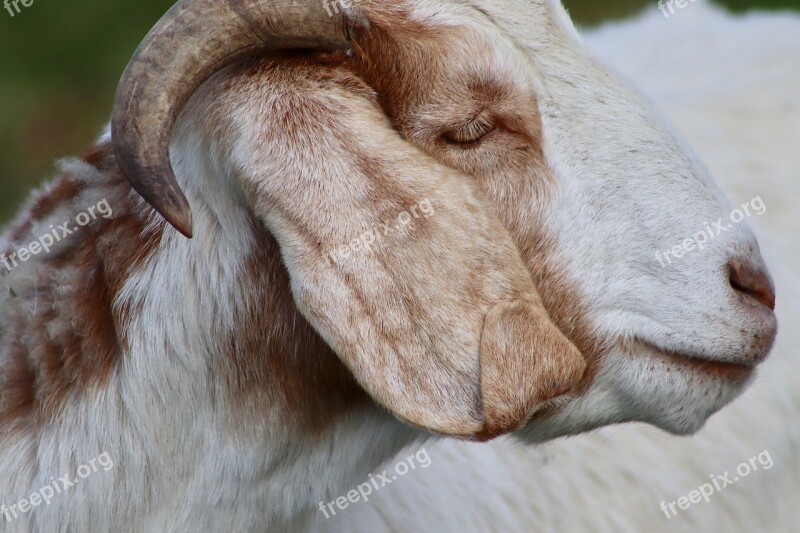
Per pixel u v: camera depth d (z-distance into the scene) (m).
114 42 32.84
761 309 11.40
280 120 10.30
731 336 11.16
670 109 18.84
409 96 10.70
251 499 11.53
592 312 11.12
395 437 12.02
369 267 10.05
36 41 32.53
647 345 11.23
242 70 10.59
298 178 10.16
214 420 11.37
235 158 10.41
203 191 11.05
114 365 11.24
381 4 10.81
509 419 10.09
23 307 11.55
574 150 11.05
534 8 11.32
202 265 11.18
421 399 10.08
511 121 10.88
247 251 11.09
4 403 11.42
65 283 11.41
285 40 10.42
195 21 10.15
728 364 11.36
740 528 16.95
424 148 10.80
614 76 11.52
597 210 11.03
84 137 29.67
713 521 16.58
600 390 11.39
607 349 11.20
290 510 11.70
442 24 10.82
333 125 10.27
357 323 10.02
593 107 11.18
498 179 10.93
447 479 14.35
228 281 11.16
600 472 15.79
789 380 17.42
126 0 33.84
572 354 10.26
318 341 11.21
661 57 21.27
